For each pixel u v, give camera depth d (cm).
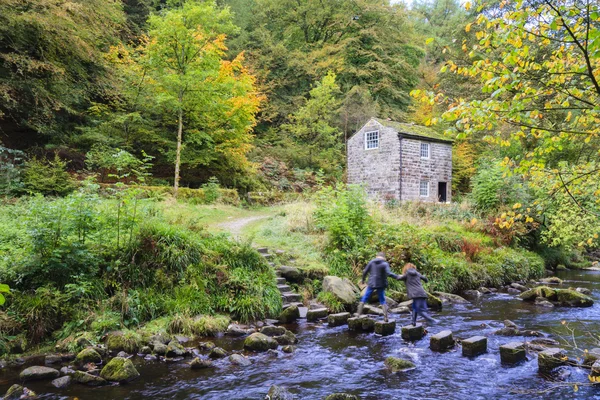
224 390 564
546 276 1691
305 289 1097
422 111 3400
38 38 1634
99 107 2092
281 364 665
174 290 884
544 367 636
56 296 757
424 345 764
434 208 2036
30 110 1766
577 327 880
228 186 2500
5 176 1388
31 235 769
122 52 2258
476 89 2281
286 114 3538
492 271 1473
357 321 868
